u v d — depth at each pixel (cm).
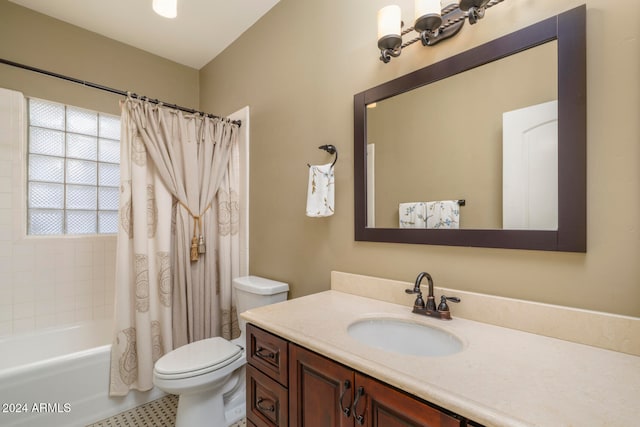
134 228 186
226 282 228
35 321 212
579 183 90
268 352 111
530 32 100
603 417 55
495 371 72
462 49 117
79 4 208
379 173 142
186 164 208
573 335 90
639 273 82
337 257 162
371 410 78
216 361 152
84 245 232
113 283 244
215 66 271
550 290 97
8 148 203
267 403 111
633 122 83
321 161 172
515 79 104
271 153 207
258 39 221
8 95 202
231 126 233
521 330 99
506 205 105
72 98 229
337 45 164
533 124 100
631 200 83
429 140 126
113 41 247
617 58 85
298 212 186
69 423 167
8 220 203
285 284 190
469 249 114
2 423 150
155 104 199
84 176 240
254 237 221
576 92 91
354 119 152
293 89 191
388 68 141
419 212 128
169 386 141
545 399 61
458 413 61
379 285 139
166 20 224
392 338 114
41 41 216
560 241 93
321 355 91
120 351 182
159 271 194
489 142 110
